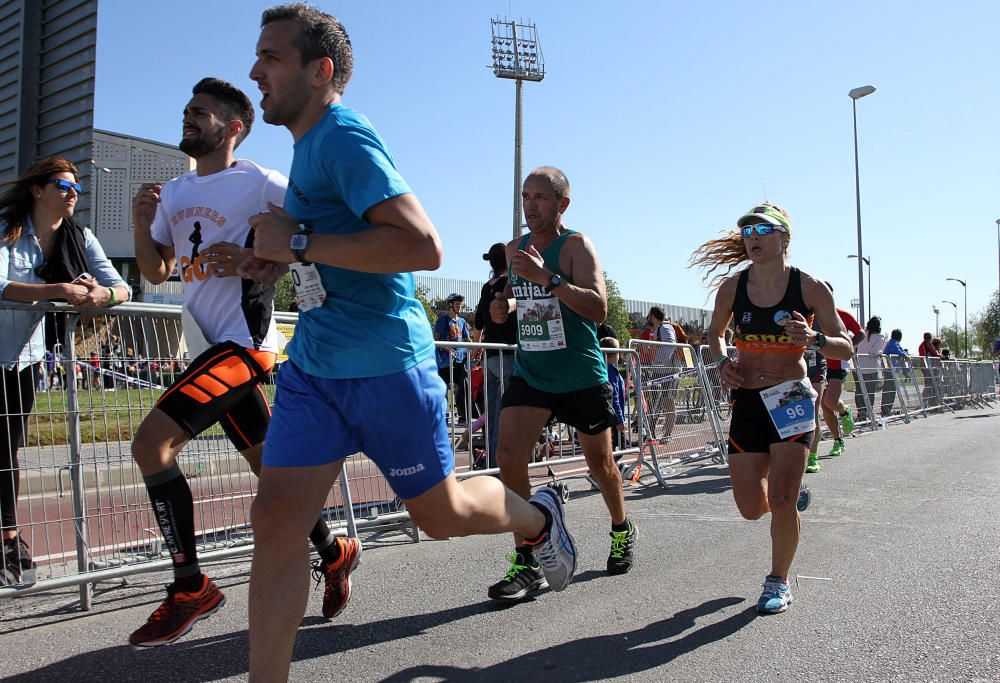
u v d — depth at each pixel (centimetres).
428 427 254
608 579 417
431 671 296
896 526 536
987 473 772
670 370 803
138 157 2872
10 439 361
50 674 296
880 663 299
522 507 321
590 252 398
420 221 223
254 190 331
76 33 739
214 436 429
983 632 330
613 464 420
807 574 421
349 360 240
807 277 375
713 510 610
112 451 388
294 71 242
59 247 389
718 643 321
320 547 345
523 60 2919
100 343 387
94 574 371
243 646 324
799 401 361
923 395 1661
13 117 764
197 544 419
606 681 286
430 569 445
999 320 7281
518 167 2880
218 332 327
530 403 403
